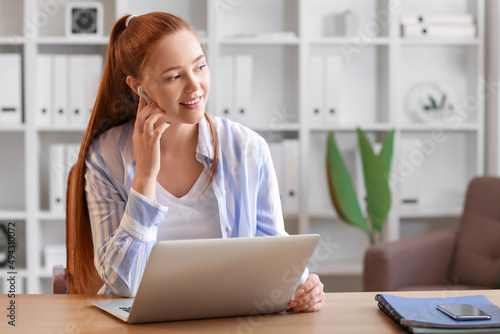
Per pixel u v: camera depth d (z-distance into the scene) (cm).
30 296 124
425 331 98
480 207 288
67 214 160
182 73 123
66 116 314
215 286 104
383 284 262
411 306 110
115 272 122
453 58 353
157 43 123
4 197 335
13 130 317
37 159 316
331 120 324
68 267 156
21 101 319
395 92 328
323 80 323
